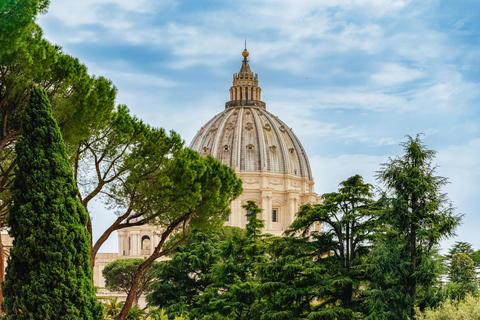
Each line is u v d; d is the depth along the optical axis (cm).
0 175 4809
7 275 4191
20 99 4534
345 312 6206
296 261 6894
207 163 5822
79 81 4591
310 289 6575
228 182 5991
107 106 4831
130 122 5212
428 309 5512
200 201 5703
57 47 4725
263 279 7325
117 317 5331
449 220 6081
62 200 4238
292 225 7331
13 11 3884
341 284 6356
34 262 4150
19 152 4219
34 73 4284
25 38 4038
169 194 5391
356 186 7025
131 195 5378
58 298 4094
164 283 10156
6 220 4444
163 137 5397
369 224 6788
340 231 7006
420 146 6438
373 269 6234
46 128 4256
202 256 10294
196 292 10281
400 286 6109
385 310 6003
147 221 5512
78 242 4288
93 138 5194
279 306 6906
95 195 5244
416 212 6269
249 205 9562
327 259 6950
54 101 4584
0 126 4562
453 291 6016
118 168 5338
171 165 5391
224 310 8088
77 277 4238
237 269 8862
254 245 8931
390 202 6375
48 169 4225
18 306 4112
